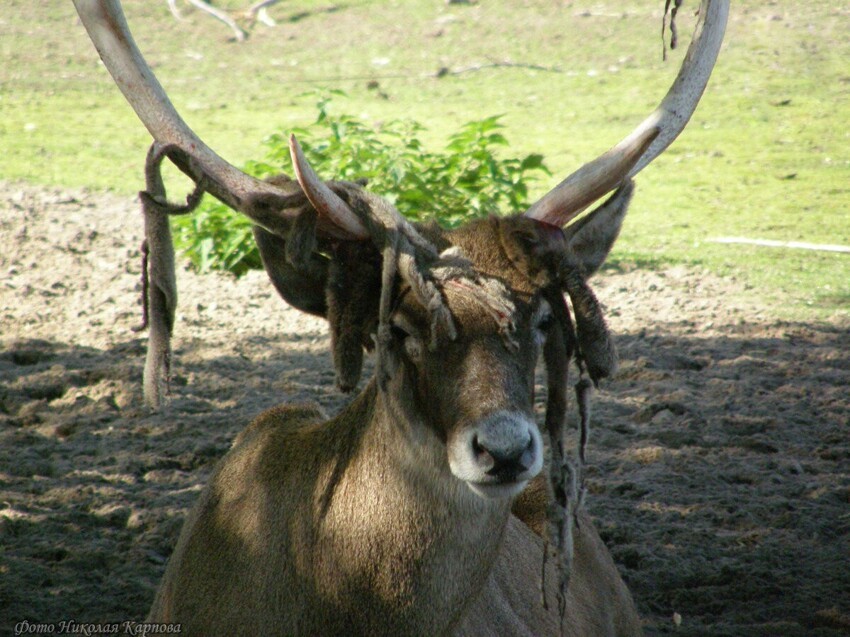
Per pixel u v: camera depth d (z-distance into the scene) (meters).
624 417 22.66
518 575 13.11
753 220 38.34
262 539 11.16
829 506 18.88
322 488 10.89
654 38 60.72
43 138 46.50
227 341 26.02
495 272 10.09
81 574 15.89
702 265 33.34
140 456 19.73
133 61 10.67
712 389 24.09
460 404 9.44
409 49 60.28
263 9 64.75
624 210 11.09
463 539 10.42
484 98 53.19
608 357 10.17
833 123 50.19
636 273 32.34
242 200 10.44
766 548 17.44
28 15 63.53
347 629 10.63
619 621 14.34
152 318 10.58
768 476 19.97
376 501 10.49
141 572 15.91
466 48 60.38
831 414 22.81
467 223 10.62
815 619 15.55
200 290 29.72
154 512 17.53
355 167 31.55
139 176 41.88
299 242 10.04
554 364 10.32
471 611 12.06
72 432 20.95
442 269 9.90
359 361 10.42
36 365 23.89
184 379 23.48
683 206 40.03
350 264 10.44
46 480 18.83
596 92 53.81
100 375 23.22
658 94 53.16
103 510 17.66
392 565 10.43
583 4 66.19
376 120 49.50
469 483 9.40
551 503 10.47
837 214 39.16
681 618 15.71
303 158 9.89
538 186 40.56
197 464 19.64
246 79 55.56
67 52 58.88
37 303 28.09
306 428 11.93
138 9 64.62
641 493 19.30
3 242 32.84
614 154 11.29
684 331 27.73
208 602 11.41
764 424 22.16
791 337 27.50
